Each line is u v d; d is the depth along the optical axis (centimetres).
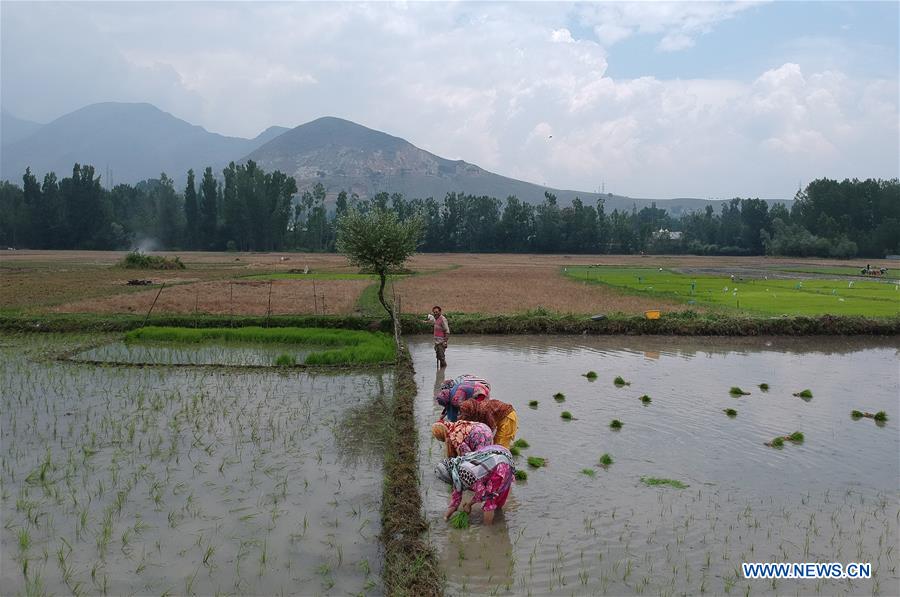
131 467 1180
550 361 2294
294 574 834
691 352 2525
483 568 861
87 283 5044
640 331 2962
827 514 1021
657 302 4000
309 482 1123
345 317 2989
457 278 6241
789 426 1488
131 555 873
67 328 2809
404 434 1327
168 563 855
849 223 14575
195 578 820
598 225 16712
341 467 1195
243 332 2616
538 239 16538
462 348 2580
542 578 838
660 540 937
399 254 2856
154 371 1995
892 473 1198
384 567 850
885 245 14000
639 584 823
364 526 964
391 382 1886
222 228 15462
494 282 5712
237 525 961
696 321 2981
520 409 1611
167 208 15538
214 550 888
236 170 15562
